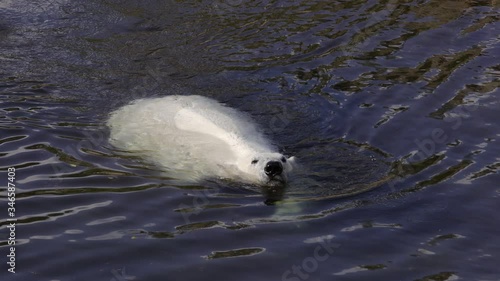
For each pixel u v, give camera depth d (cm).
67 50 1722
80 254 925
